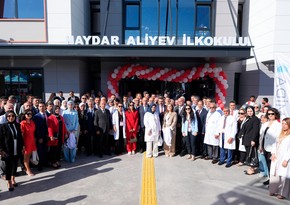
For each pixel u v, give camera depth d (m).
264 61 10.76
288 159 4.72
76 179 5.91
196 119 7.52
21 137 5.50
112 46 9.51
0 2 10.44
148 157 7.72
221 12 12.25
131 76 11.59
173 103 8.78
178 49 9.54
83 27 12.41
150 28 12.75
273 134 5.63
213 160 7.26
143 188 5.39
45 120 6.57
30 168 6.68
